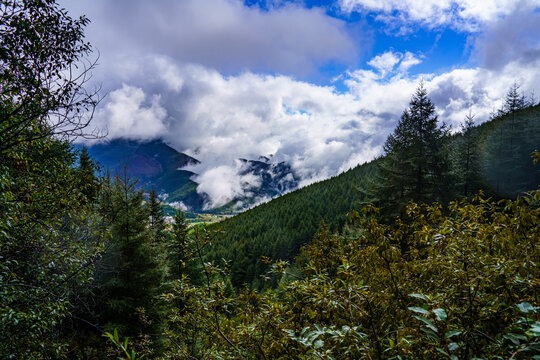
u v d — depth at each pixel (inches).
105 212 374.3
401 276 115.3
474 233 117.2
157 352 369.1
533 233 90.0
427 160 691.4
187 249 163.5
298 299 132.3
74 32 166.7
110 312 384.8
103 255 374.6
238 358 121.6
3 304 174.6
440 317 53.7
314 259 172.4
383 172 786.8
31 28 159.8
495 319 72.0
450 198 669.3
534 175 1219.2
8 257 190.5
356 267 129.0
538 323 48.9
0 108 153.3
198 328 184.2
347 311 105.0
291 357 110.0
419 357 73.7
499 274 80.6
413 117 756.6
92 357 302.2
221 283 165.6
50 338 232.4
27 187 201.8
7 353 177.5
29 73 154.3
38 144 189.2
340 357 85.7
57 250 222.1
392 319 101.5
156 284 468.1
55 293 220.4
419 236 122.6
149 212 499.8
